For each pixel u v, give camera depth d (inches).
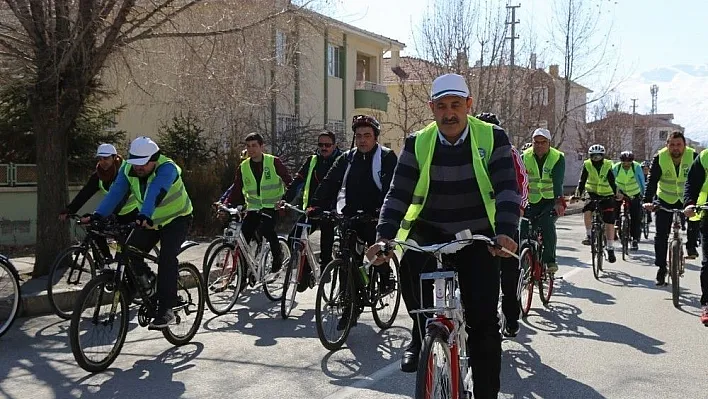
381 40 1190.3
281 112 903.1
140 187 250.2
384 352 254.2
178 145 695.7
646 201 380.8
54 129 388.2
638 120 2746.1
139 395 205.3
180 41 448.8
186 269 266.7
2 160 618.2
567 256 546.6
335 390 209.3
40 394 206.5
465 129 165.9
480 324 163.3
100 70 410.6
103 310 229.5
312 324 300.8
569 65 1171.9
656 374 224.8
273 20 446.0
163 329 252.5
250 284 338.3
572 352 252.1
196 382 217.9
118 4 392.5
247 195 340.2
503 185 161.0
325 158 337.4
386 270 281.3
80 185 600.4
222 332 285.6
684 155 371.6
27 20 366.9
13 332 285.1
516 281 255.4
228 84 474.3
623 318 309.6
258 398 202.2
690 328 289.3
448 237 169.6
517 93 1104.8
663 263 388.5
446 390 148.8
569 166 2150.6
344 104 1133.7
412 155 168.4
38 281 365.1
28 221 561.9
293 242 313.7
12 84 394.6
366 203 273.0
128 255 239.1
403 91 1090.7
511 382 217.2
